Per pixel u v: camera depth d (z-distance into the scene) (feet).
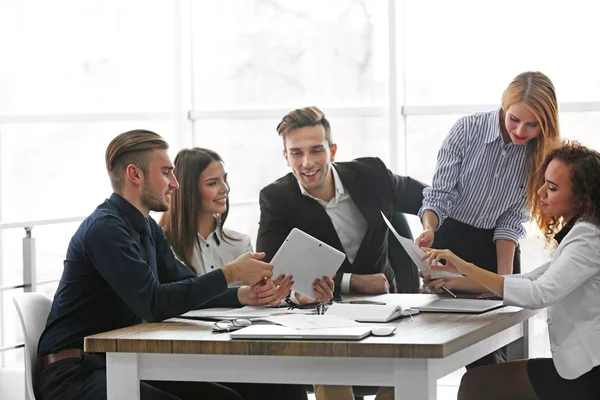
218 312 10.25
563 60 17.76
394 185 13.32
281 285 10.54
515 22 18.08
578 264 8.96
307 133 12.61
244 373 8.36
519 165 12.91
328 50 19.34
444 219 13.44
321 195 12.93
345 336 8.07
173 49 20.36
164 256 10.82
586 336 8.95
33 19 21.65
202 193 11.84
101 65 21.45
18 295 10.04
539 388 9.14
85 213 21.50
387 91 18.81
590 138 17.40
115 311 9.88
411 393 7.89
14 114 21.67
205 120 20.42
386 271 13.07
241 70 20.10
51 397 9.36
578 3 17.62
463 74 18.47
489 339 9.71
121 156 10.04
